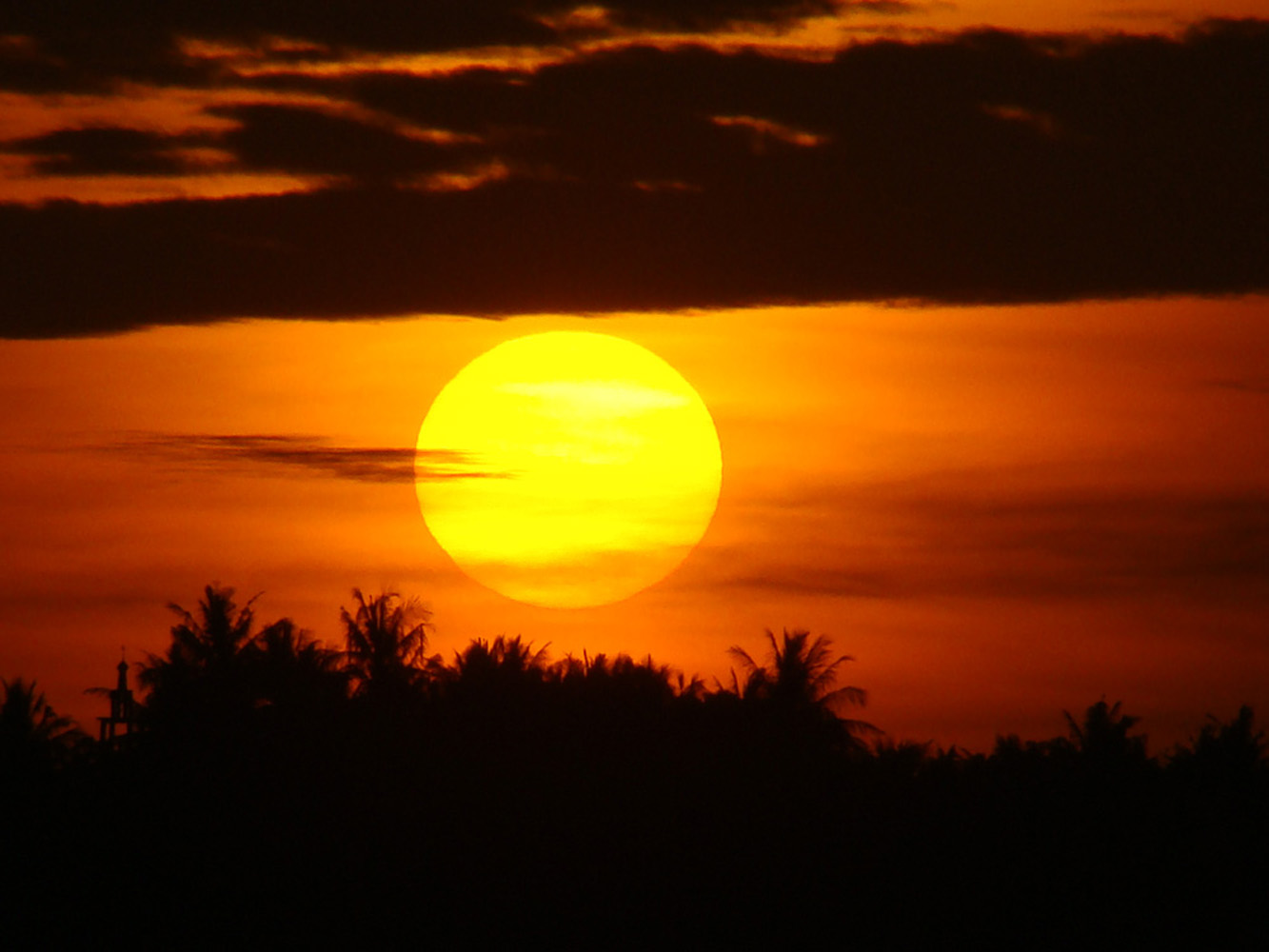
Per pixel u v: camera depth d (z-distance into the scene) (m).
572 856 187.38
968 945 186.88
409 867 185.00
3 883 182.50
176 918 181.62
